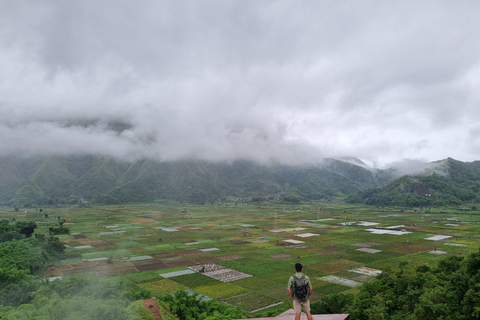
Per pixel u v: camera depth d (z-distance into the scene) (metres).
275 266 101.38
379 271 94.56
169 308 47.34
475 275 42.97
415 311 43.97
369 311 48.84
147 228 194.38
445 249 126.94
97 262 108.00
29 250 96.44
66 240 151.38
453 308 41.34
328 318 20.66
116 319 37.78
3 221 159.88
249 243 143.88
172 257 115.19
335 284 81.75
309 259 111.00
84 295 51.97
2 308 48.47
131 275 91.38
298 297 17.69
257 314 62.25
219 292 76.19
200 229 190.62
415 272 60.41
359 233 172.62
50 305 42.56
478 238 152.00
